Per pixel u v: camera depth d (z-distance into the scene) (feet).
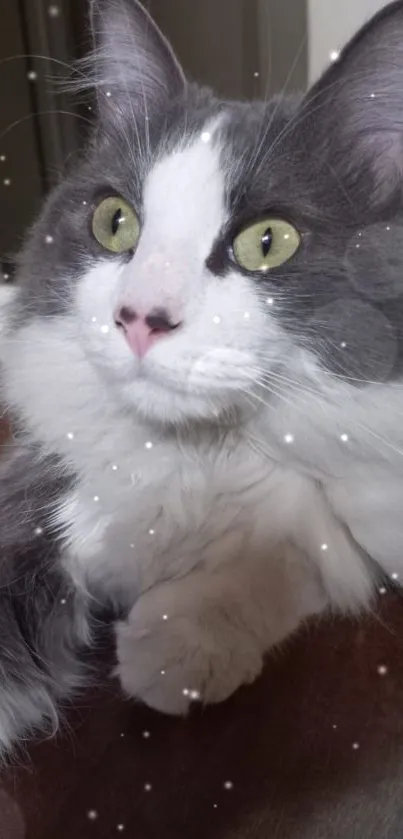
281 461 0.63
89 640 0.64
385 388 0.59
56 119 1.25
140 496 0.65
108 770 0.53
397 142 0.59
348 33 1.14
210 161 0.58
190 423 0.61
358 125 0.59
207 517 0.64
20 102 1.26
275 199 0.57
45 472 0.68
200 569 0.63
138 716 0.57
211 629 0.57
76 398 0.64
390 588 0.68
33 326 0.66
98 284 0.59
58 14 1.16
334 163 0.59
